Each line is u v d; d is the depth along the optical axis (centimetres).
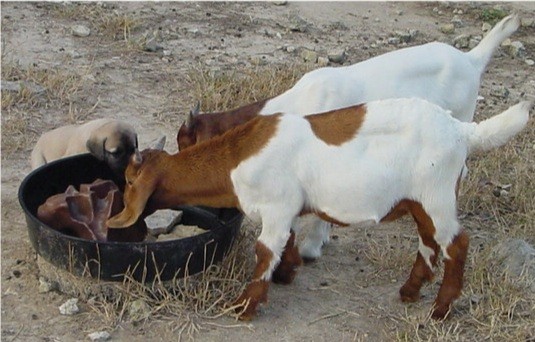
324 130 307
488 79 490
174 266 313
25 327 308
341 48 509
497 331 316
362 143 305
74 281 316
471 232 364
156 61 469
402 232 362
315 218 338
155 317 312
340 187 304
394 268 342
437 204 307
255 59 477
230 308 314
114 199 323
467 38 534
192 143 342
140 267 311
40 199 337
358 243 355
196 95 435
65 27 492
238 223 323
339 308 324
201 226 348
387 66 354
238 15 538
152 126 416
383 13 575
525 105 306
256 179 305
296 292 329
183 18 521
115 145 340
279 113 318
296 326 315
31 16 499
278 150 305
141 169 310
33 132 404
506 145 416
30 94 423
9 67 441
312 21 546
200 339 308
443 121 306
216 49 489
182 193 312
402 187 306
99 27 494
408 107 306
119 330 308
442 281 321
